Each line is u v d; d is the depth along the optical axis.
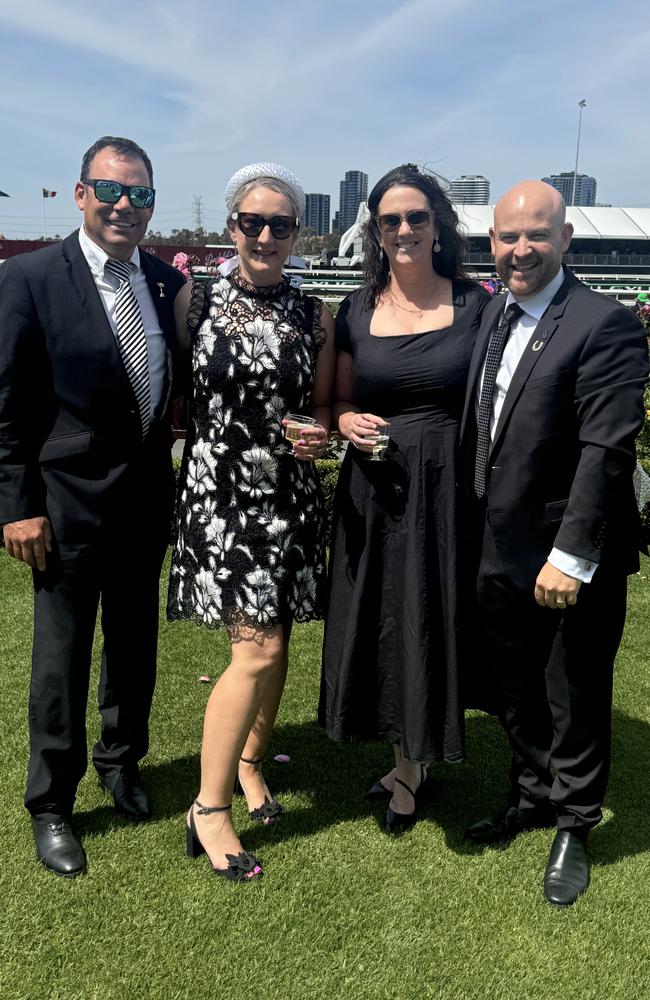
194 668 3.80
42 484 2.36
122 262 2.35
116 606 2.63
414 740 2.45
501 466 2.31
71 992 1.99
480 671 2.67
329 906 2.31
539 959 2.15
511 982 2.07
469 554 2.48
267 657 2.43
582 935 2.24
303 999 2.00
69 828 2.51
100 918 2.23
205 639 4.12
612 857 2.58
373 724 2.62
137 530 2.53
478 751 3.26
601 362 2.12
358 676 2.56
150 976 2.05
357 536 2.53
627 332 2.12
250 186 2.31
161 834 2.62
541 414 2.21
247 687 2.42
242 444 2.38
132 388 2.35
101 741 2.82
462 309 2.51
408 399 2.45
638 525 2.35
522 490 2.29
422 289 2.53
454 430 2.46
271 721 2.73
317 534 2.58
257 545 2.40
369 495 2.49
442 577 2.45
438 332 2.45
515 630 2.45
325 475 5.77
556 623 2.36
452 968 2.11
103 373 2.30
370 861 2.53
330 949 2.16
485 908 2.33
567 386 2.18
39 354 2.29
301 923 2.24
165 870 2.44
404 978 2.07
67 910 2.26
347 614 2.57
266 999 2.00
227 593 2.39
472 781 3.04
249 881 2.41
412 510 2.43
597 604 2.30
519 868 2.52
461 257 2.58
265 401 2.37
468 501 2.46
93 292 2.30
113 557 2.55
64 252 2.31
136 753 2.81
